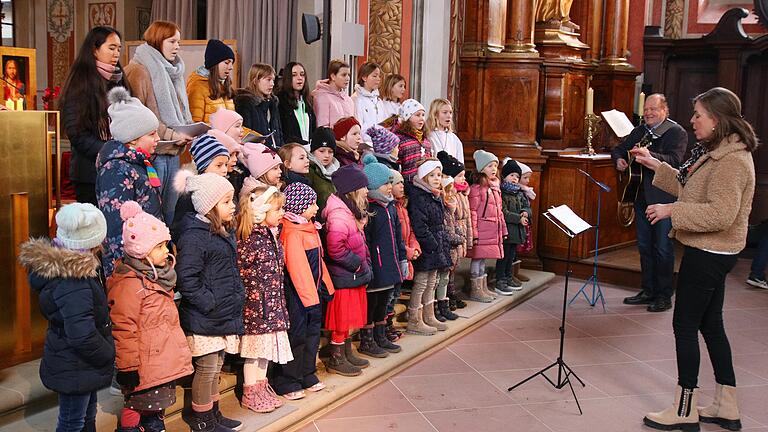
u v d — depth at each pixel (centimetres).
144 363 309
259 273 371
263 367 387
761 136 923
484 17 782
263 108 501
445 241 530
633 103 973
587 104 867
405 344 508
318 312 414
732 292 748
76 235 281
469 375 487
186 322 339
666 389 477
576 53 877
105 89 366
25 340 373
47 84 936
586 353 541
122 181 334
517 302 664
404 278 484
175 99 420
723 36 918
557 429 414
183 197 345
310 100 560
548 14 857
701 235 404
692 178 412
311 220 436
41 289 280
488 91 788
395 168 522
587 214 778
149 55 411
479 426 412
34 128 367
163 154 382
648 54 996
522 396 457
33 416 340
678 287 418
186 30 827
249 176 400
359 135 491
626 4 946
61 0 913
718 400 425
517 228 650
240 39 750
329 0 662
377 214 461
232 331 346
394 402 438
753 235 925
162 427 333
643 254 676
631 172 665
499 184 631
